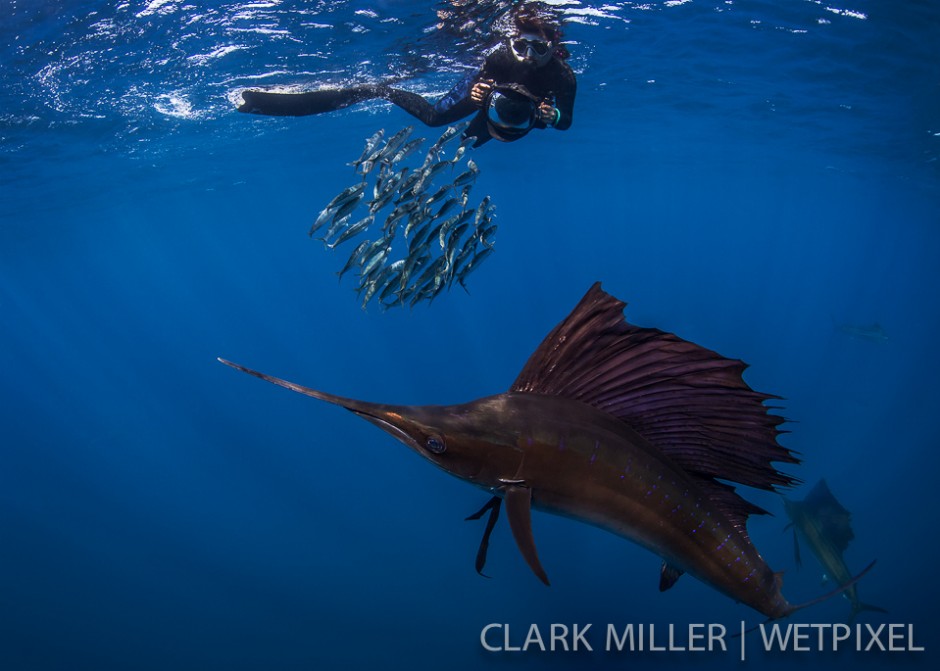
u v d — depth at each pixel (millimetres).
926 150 23078
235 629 15492
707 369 1505
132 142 17297
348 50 11242
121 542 20953
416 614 15047
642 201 53812
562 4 10492
